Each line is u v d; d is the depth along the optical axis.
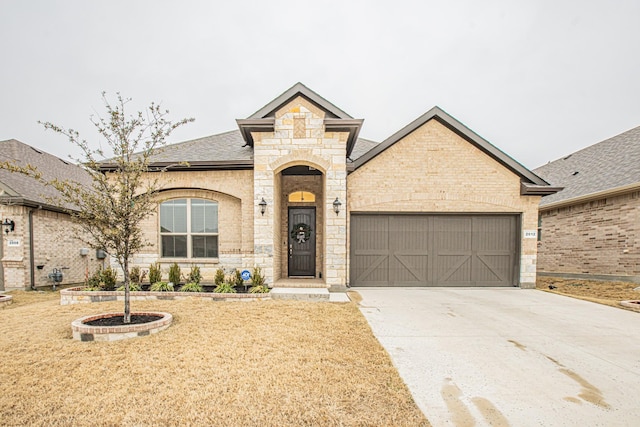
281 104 8.98
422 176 9.77
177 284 8.62
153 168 9.16
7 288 10.70
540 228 14.51
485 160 9.82
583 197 11.66
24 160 13.53
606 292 9.14
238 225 9.64
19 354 4.18
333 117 9.20
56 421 2.76
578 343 4.84
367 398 3.17
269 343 4.59
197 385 3.35
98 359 4.00
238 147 10.87
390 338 4.98
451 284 9.92
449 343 4.78
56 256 12.00
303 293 7.77
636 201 10.16
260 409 2.94
